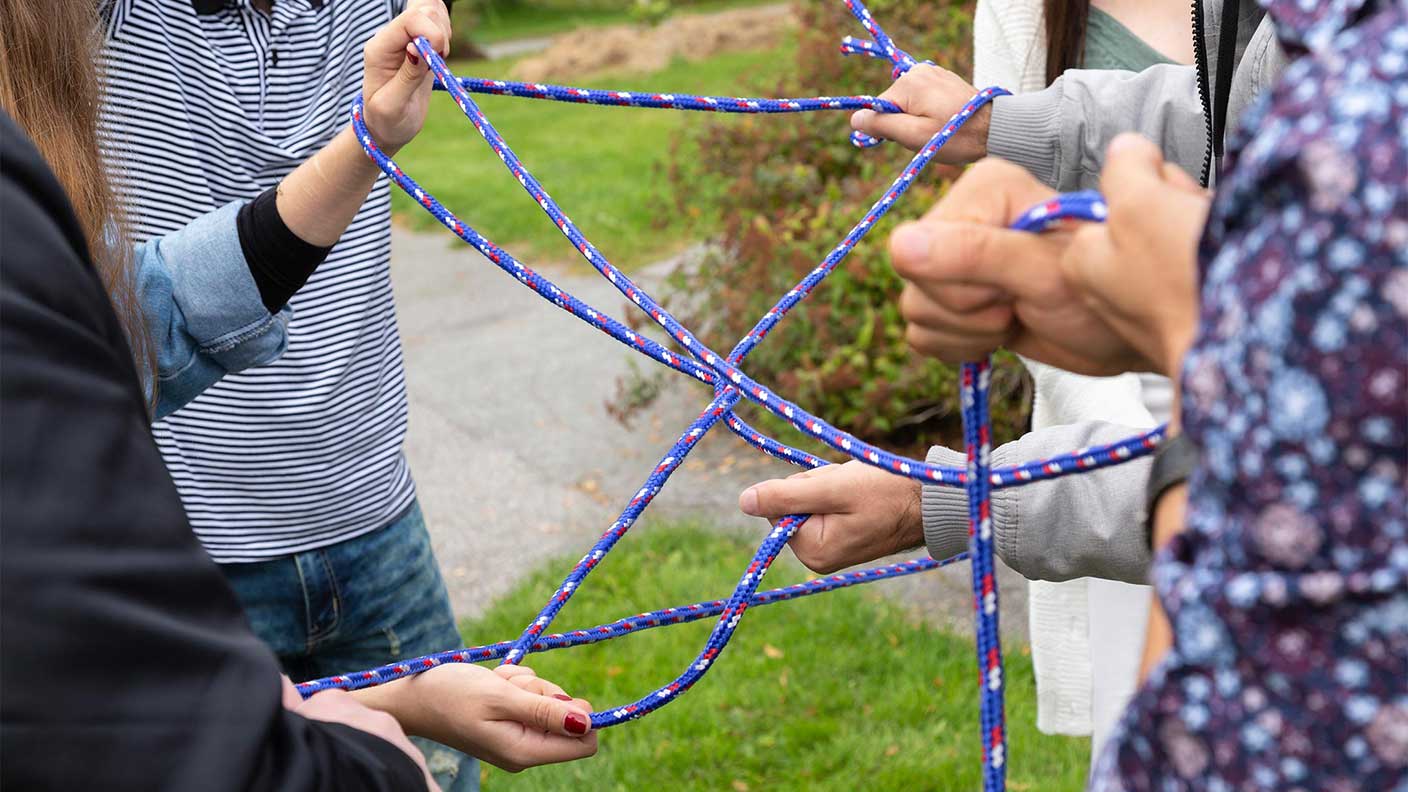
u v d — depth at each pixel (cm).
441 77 144
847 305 493
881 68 614
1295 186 65
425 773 92
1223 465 68
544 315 697
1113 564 152
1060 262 79
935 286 81
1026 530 152
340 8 201
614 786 321
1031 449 157
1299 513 66
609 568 424
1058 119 189
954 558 154
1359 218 63
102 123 149
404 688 130
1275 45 161
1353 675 65
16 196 82
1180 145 188
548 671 363
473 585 441
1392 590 64
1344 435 64
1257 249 67
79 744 71
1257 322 66
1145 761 72
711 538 439
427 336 688
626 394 562
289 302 198
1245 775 68
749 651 370
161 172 188
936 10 639
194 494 199
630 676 359
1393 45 65
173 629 75
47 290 79
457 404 593
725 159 640
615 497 492
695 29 1499
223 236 159
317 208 159
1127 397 198
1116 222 75
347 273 204
